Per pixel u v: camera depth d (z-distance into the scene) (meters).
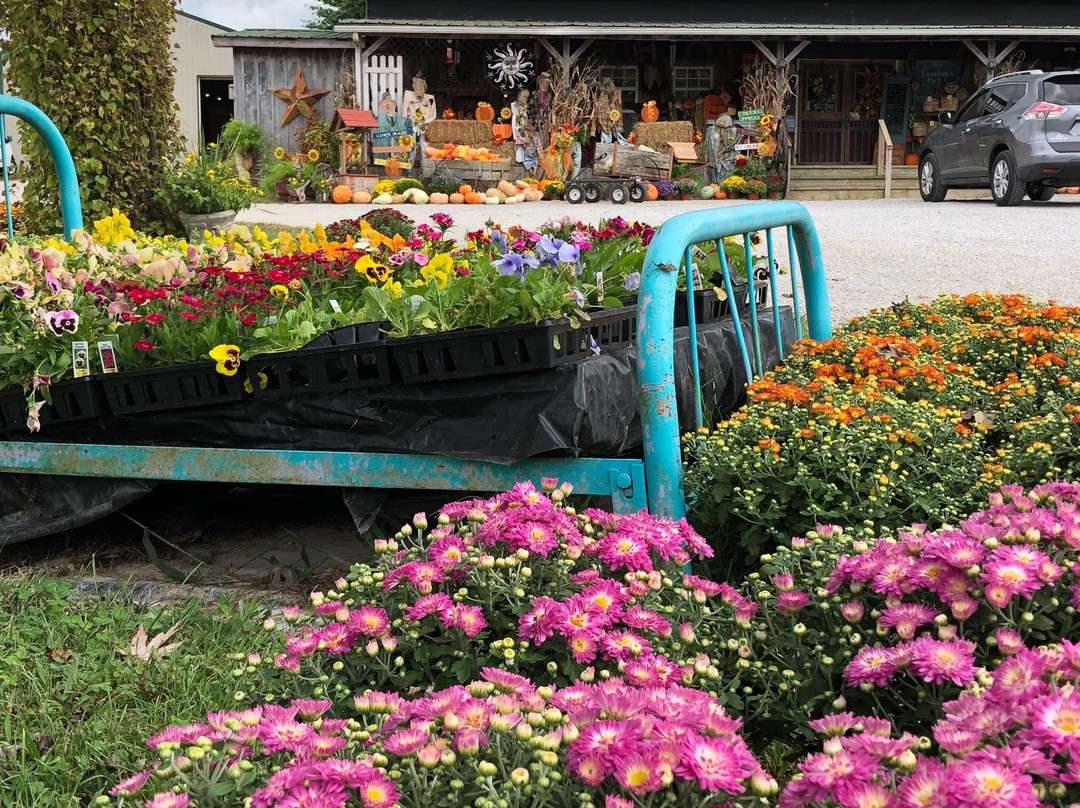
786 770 2.29
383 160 20.48
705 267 4.39
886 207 16.12
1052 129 14.70
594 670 2.00
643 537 2.30
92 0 9.81
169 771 1.55
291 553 3.71
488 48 22.78
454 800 1.55
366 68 21.25
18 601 3.25
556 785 1.53
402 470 3.26
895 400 3.31
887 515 2.75
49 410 3.58
